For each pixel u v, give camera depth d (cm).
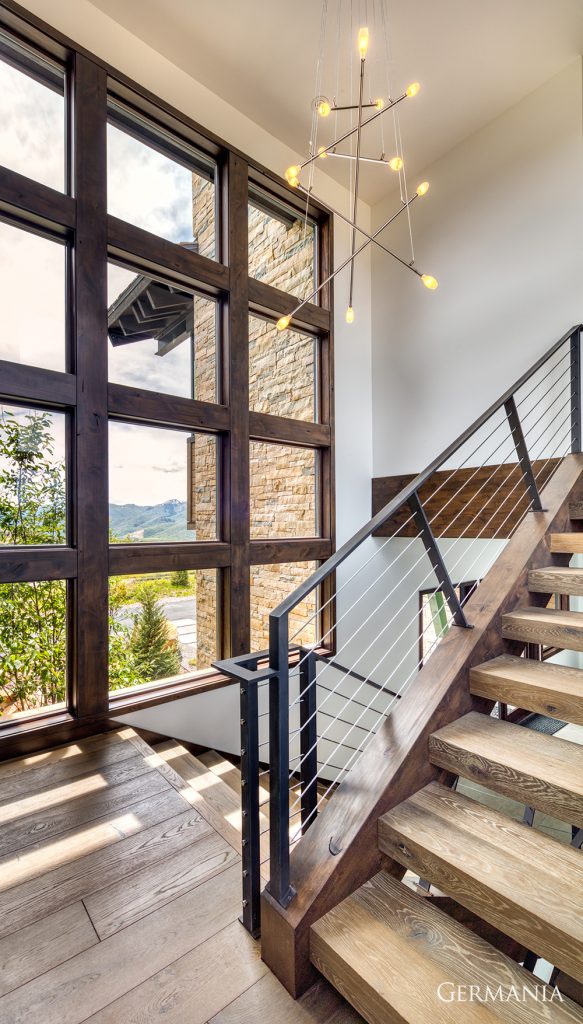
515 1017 96
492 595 205
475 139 365
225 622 325
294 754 394
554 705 152
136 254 277
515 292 342
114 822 185
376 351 439
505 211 347
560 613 198
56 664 254
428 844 126
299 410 392
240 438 326
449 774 165
